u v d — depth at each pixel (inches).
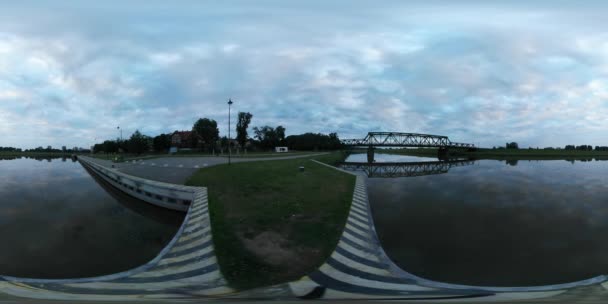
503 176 1470.2
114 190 1155.9
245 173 1017.5
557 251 443.8
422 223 593.6
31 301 241.0
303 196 693.3
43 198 993.5
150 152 3777.1
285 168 1248.2
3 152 6058.1
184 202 750.5
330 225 499.2
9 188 1204.5
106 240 561.0
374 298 255.9
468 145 4362.7
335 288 290.4
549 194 938.7
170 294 272.4
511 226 576.1
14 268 434.0
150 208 842.2
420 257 419.5
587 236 516.1
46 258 472.1
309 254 383.2
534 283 341.1
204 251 394.0
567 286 305.7
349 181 1066.1
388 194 926.4
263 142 4682.6
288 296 265.3
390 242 481.7
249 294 271.0
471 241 487.8
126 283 308.7
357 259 374.9
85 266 442.9
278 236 440.5
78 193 1092.5
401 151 7578.7
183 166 1417.3
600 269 380.5
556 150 4490.7
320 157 2514.8
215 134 3720.5
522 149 4709.6
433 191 991.6
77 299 250.8
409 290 286.7
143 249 514.6
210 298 255.9
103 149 4808.1
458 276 358.0
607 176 1441.9
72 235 590.9
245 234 446.6
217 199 650.8
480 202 804.6
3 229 629.0
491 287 307.6
